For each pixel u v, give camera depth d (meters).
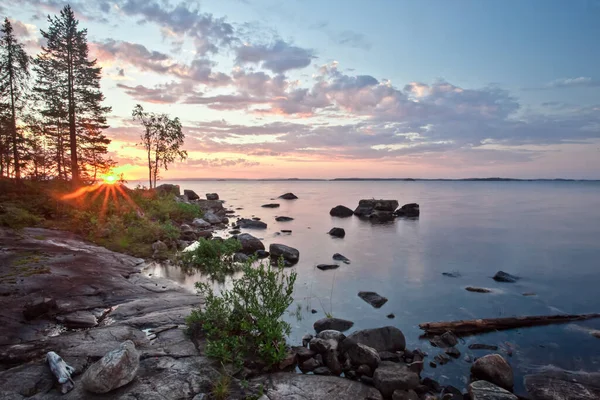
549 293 14.86
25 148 34.97
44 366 6.98
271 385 6.95
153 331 9.03
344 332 10.46
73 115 35.91
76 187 34.09
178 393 6.39
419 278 17.02
